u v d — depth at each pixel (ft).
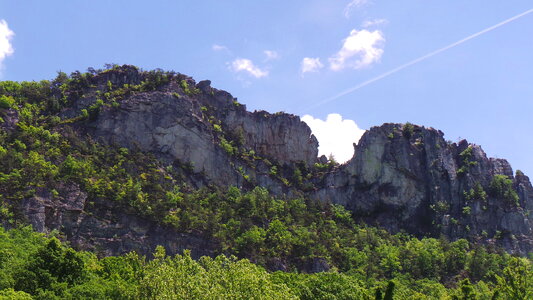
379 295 245.24
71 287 255.91
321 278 348.59
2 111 525.75
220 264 269.03
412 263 529.04
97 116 583.17
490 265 527.81
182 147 605.73
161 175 557.74
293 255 501.56
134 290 237.66
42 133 525.75
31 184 436.76
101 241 448.24
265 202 588.50
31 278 253.44
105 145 565.12
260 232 515.50
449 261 534.37
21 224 396.78
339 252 523.29
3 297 213.05
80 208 451.12
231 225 520.83
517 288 260.83
